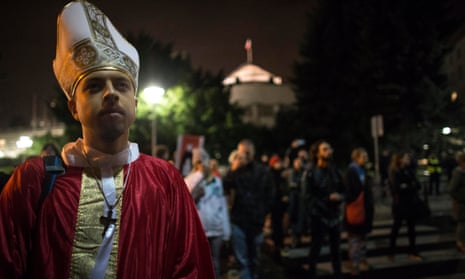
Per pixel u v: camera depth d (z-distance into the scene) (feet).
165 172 5.17
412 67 68.49
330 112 93.04
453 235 23.61
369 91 78.28
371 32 75.56
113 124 4.54
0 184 10.80
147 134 67.87
